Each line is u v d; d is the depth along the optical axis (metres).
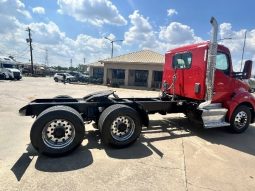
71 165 4.11
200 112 6.18
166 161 4.43
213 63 5.82
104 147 5.07
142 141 5.61
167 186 3.52
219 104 6.57
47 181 3.51
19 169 3.88
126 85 29.80
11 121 7.14
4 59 32.28
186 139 5.95
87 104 5.29
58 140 4.54
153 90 26.48
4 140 5.32
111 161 4.34
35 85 24.23
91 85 29.89
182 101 6.67
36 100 5.57
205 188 3.51
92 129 6.43
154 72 28.84
